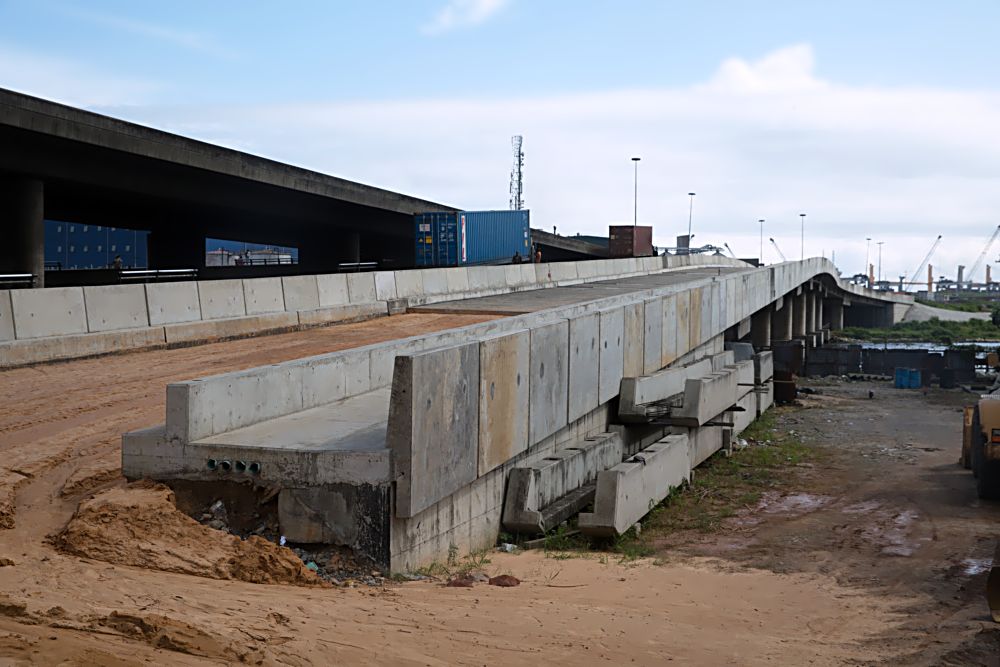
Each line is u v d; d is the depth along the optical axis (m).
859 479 27.20
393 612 10.86
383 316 36.34
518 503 18.09
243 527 13.59
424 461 14.07
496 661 9.22
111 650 7.57
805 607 13.62
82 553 11.53
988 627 11.98
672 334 31.56
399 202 66.25
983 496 23.91
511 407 18.00
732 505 23.27
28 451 14.80
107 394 19.20
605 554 17.69
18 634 7.57
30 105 36.81
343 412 16.88
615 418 25.95
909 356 60.66
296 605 10.45
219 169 47.50
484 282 45.44
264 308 30.56
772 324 72.62
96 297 24.47
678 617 12.40
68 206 55.97
